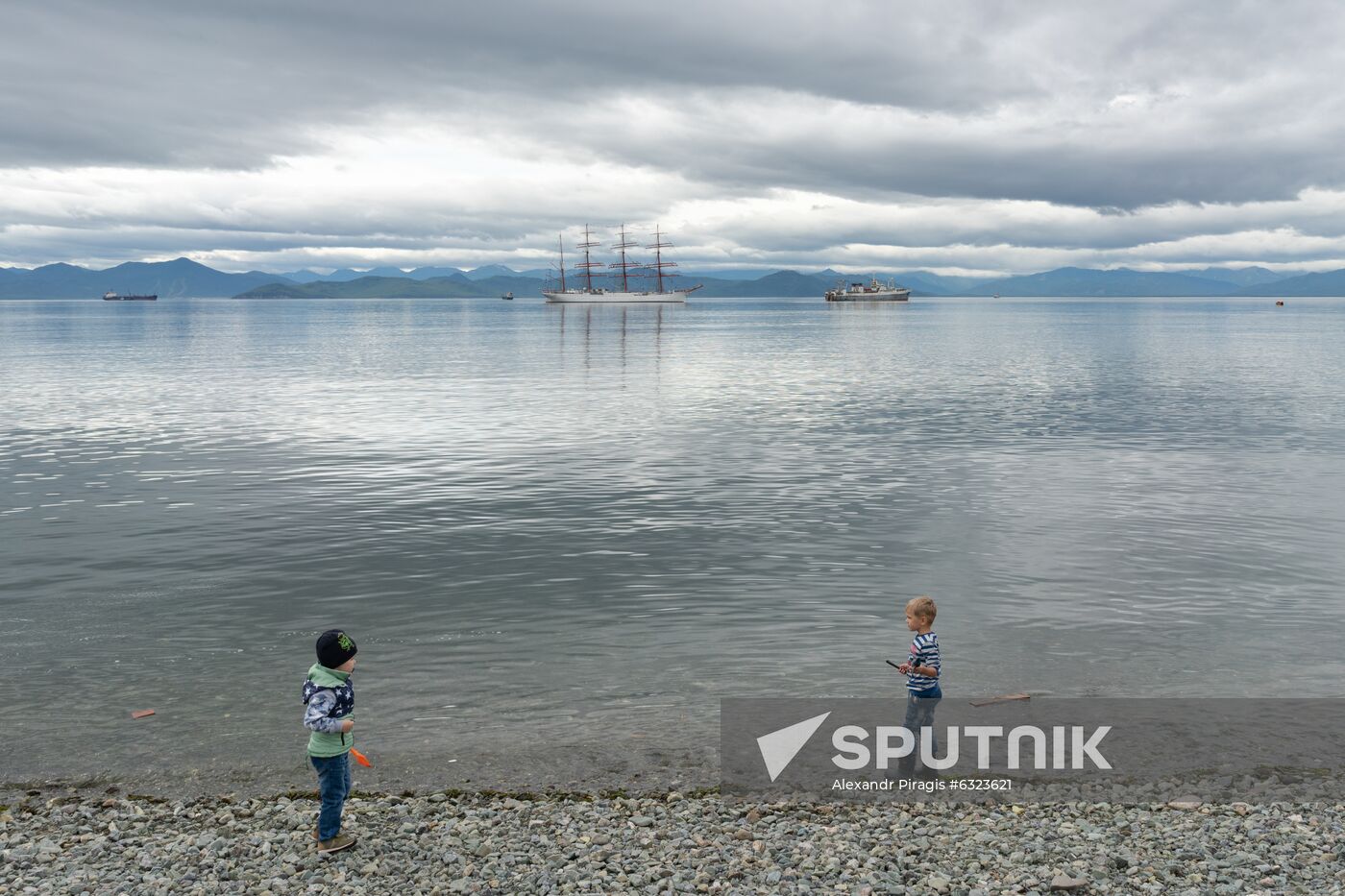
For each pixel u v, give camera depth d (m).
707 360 102.38
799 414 54.72
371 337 162.00
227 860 10.30
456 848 10.59
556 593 21.23
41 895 9.52
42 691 15.66
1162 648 17.84
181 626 18.97
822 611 20.08
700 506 30.34
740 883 9.65
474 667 16.84
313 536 26.38
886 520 28.45
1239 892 9.46
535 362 99.31
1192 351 116.94
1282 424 49.97
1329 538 26.08
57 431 47.16
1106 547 25.19
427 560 23.97
